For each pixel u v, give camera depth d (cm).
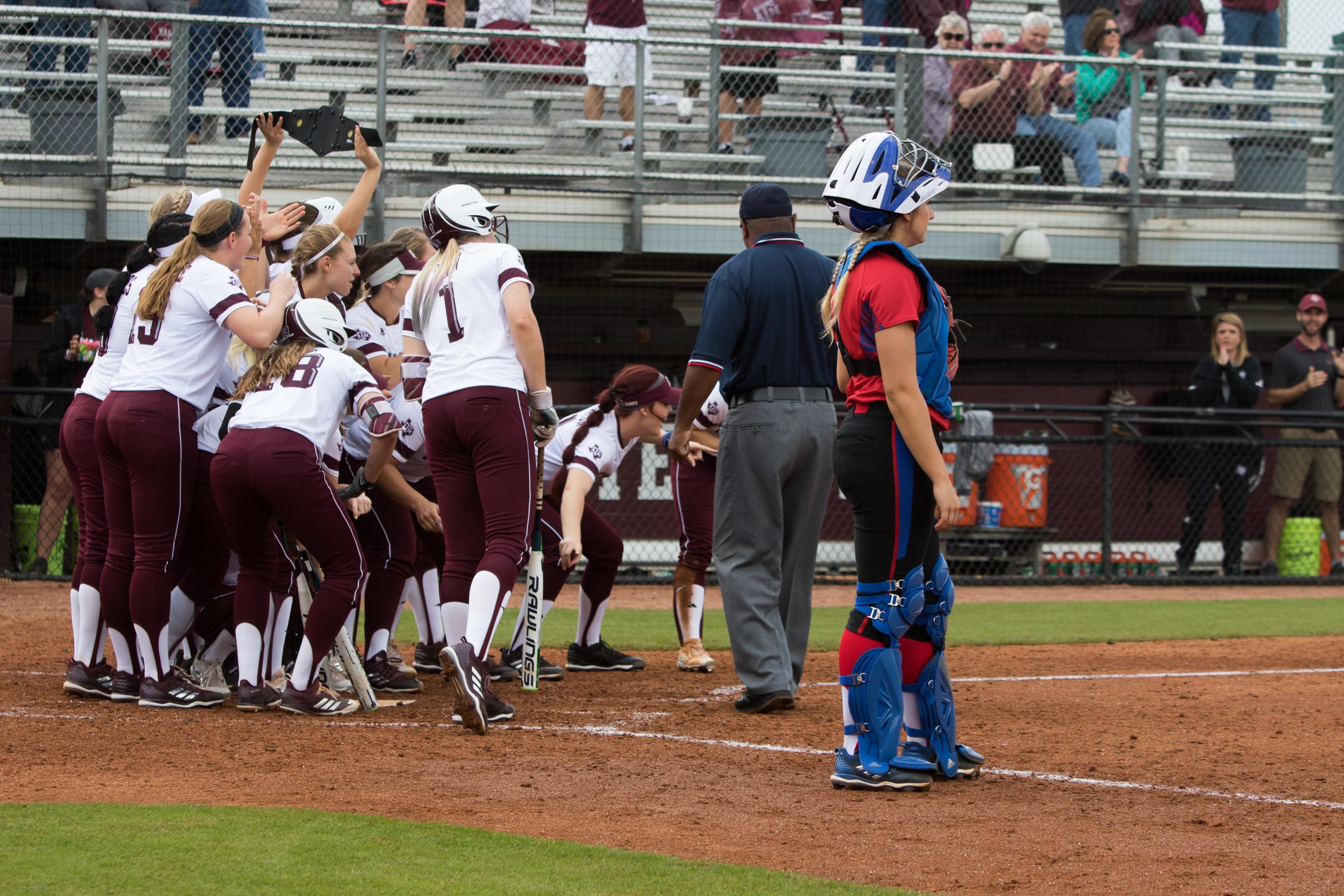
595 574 2641
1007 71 4834
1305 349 4891
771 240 2159
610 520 4778
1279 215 5106
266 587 2058
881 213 1580
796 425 2136
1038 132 4922
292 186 4356
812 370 2162
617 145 4866
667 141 4919
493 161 4731
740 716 2127
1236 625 3631
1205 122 5206
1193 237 5047
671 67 4994
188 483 2050
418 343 2111
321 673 2275
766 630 2152
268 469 1934
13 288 4459
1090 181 4978
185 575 2153
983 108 4828
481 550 2028
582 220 4600
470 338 1969
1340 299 5722
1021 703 2320
